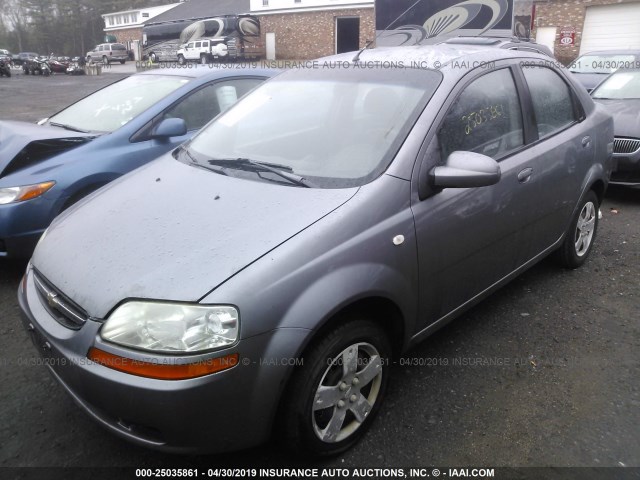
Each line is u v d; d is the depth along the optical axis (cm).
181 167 299
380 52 339
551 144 345
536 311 363
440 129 268
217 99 509
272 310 201
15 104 1838
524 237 332
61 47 8938
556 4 2461
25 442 251
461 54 315
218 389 195
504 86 319
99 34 8888
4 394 283
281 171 269
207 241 220
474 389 285
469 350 320
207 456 242
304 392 215
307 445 224
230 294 197
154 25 4509
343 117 290
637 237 498
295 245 213
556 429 256
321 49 3694
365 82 302
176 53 4328
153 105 468
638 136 592
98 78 3422
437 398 278
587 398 277
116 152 434
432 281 266
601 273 420
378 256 232
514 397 279
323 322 212
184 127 448
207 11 4469
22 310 245
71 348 209
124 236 235
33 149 421
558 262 417
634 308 366
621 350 319
